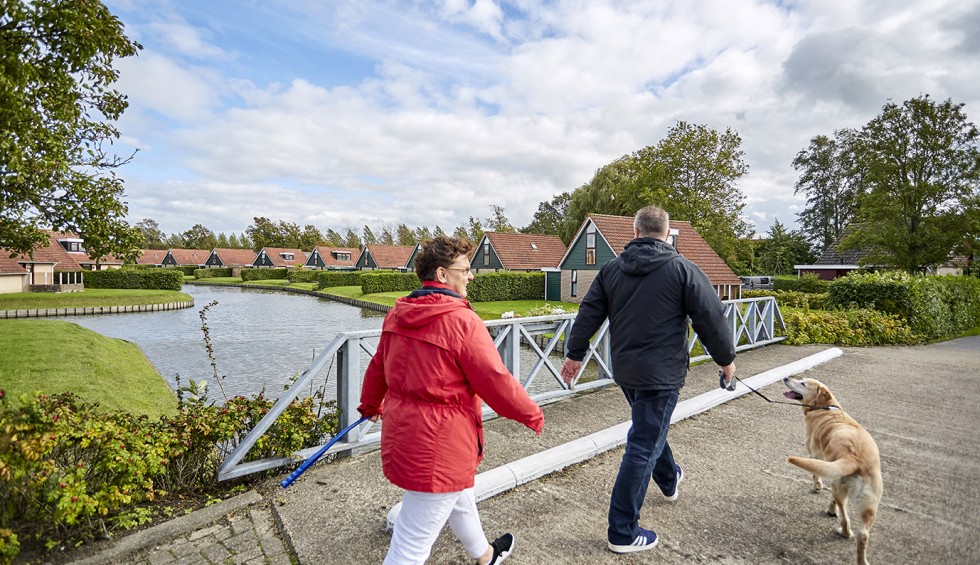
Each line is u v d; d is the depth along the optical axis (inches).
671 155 1298.0
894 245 715.4
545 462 134.6
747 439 163.8
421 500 71.4
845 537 104.9
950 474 140.1
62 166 234.2
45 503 100.7
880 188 742.5
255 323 928.9
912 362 313.0
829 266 1293.1
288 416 133.5
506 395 69.6
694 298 93.7
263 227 3806.6
